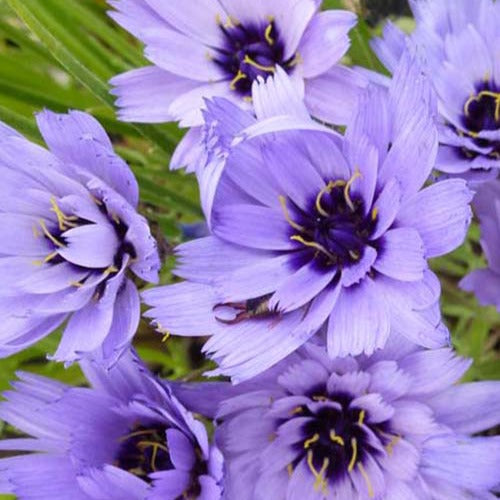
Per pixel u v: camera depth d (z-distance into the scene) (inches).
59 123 8.6
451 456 8.5
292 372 8.5
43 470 8.9
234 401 8.5
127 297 8.7
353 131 8.2
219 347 8.2
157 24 9.2
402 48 9.0
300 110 8.2
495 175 9.0
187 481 8.6
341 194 8.4
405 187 8.1
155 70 9.3
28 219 8.8
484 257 10.7
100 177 8.7
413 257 7.9
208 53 9.2
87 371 8.8
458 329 11.3
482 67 9.1
